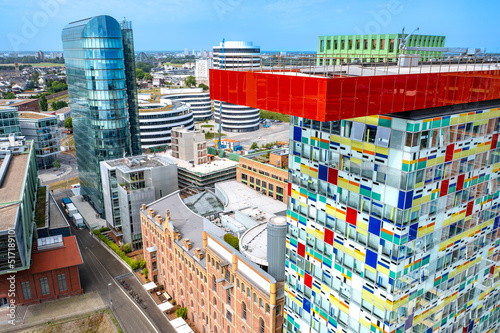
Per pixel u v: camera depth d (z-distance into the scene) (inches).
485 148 1593.3
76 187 6515.8
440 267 1601.9
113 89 4793.3
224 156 7372.1
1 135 6717.5
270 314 2144.4
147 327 3198.8
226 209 3713.1
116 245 4498.0
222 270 2628.0
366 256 1493.6
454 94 1307.8
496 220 1835.6
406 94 1157.1
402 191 1307.8
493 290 2025.1
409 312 1520.7
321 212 1679.4
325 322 1772.9
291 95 1060.5
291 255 1930.4
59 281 3553.2
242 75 1232.8
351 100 1015.6
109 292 3481.8
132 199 4288.9
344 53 1964.8
